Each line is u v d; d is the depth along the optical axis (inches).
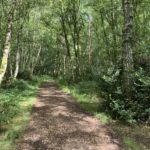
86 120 480.4
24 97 725.3
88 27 1565.0
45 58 2682.1
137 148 348.5
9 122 454.3
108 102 529.3
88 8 1259.8
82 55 1646.2
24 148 340.8
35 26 1459.2
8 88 806.5
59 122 462.6
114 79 544.7
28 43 1646.2
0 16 959.6
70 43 1723.7
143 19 1010.7
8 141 364.5
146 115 473.1
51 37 1879.9
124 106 490.9
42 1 1119.0
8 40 508.4
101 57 1648.6
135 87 516.1
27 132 403.5
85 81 1091.3
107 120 475.8
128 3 526.3
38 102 665.0
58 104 638.5
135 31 907.4
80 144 358.9
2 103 512.1
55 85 1266.0
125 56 518.3
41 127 430.3
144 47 669.9
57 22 1337.4
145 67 592.1
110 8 1049.5
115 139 382.6
